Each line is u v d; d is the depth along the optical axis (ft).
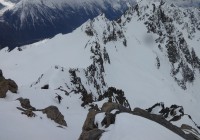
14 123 128.47
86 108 283.38
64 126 167.43
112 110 123.54
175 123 307.37
